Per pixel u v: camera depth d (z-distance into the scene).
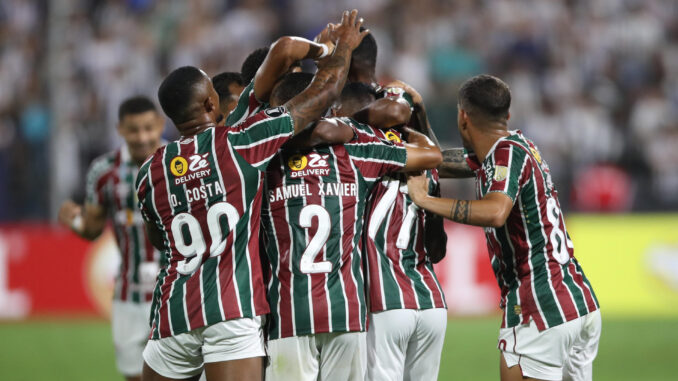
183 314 13.53
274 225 14.26
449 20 52.53
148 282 19.97
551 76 50.53
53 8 39.12
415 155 14.66
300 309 13.91
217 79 16.94
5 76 49.00
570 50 51.84
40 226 38.78
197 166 13.66
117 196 20.11
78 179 44.09
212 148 13.69
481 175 15.25
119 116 20.05
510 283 15.27
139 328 20.09
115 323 20.31
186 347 13.79
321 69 14.20
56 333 33.56
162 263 16.25
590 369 15.68
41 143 44.72
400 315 14.56
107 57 50.41
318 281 13.99
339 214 14.22
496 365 27.59
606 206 45.25
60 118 39.16
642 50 52.31
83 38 51.03
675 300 37.03
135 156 20.02
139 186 14.19
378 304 14.50
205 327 13.50
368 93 15.69
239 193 13.62
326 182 14.23
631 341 31.86
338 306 13.92
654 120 48.72
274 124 13.57
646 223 37.41
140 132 19.80
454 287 36.53
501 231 15.22
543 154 47.53
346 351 14.12
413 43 51.25
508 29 52.19
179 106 14.18
